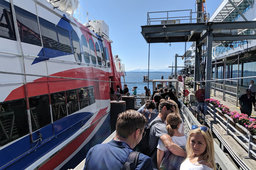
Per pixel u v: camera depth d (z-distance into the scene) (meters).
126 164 1.09
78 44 5.31
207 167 1.67
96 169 1.15
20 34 3.00
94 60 6.74
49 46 3.77
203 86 11.23
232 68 17.33
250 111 6.36
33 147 3.09
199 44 11.30
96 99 6.48
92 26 7.98
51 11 4.02
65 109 4.22
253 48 10.20
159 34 10.84
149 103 3.84
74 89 4.77
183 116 7.22
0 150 2.49
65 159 4.02
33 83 3.16
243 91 12.83
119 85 12.40
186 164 1.79
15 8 2.97
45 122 3.44
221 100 11.80
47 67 3.60
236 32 10.06
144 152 2.48
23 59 2.97
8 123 2.62
